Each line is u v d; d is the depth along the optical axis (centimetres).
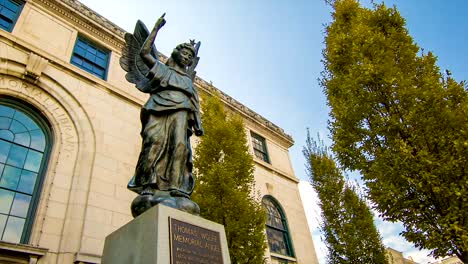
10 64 926
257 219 952
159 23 589
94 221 863
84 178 916
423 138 708
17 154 856
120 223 920
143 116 536
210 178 957
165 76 553
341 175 1655
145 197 448
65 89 1020
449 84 780
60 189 858
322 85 1098
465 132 643
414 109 729
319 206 1612
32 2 1105
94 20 1254
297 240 1584
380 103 839
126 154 1068
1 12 1020
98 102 1091
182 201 445
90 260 784
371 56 888
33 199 827
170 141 505
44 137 932
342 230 1457
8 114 891
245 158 1078
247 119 1877
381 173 729
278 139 2053
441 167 643
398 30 945
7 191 796
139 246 377
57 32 1127
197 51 655
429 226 661
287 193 1761
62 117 976
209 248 409
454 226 591
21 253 706
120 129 1102
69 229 812
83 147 969
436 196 662
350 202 1538
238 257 868
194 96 575
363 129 834
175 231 383
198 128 560
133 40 612
